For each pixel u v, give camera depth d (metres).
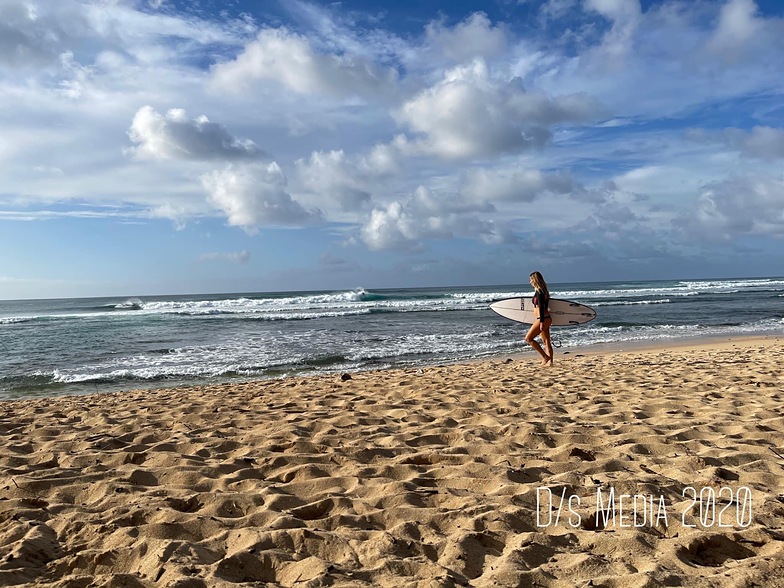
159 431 5.34
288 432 5.04
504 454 4.15
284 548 2.67
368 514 3.06
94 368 12.76
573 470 3.75
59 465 4.25
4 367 13.00
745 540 2.65
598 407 5.76
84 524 3.01
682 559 2.46
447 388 7.42
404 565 2.46
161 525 2.93
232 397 7.57
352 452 4.28
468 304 37.25
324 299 45.50
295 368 12.52
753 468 3.68
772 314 25.67
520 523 2.92
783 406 5.52
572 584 2.27
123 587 2.32
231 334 20.17
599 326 21.33
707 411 5.43
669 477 3.56
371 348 15.74
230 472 3.96
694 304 34.22
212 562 2.56
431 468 3.87
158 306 41.00
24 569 2.52
